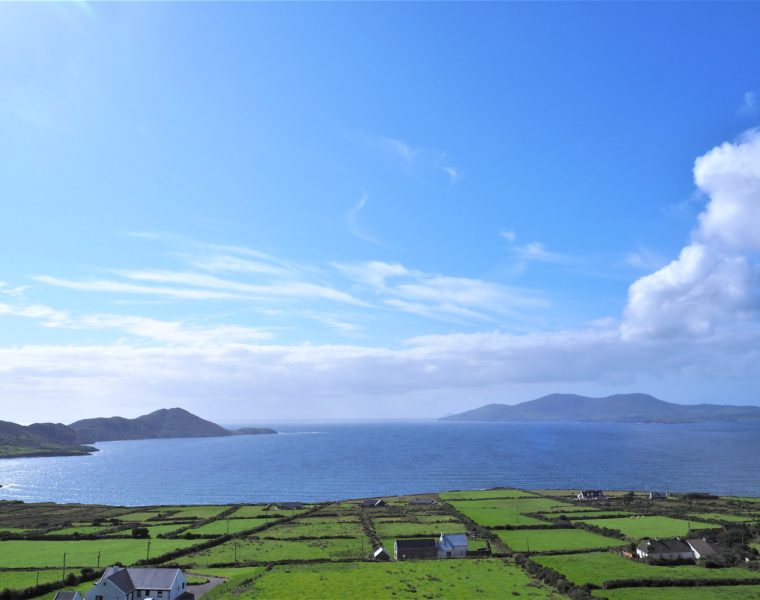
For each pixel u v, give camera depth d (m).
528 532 138.25
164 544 126.12
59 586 90.75
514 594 83.50
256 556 114.06
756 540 119.44
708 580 90.38
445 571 99.25
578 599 79.75
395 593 83.88
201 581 93.94
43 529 148.00
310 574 97.38
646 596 82.44
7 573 98.94
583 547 119.00
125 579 84.25
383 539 131.25
